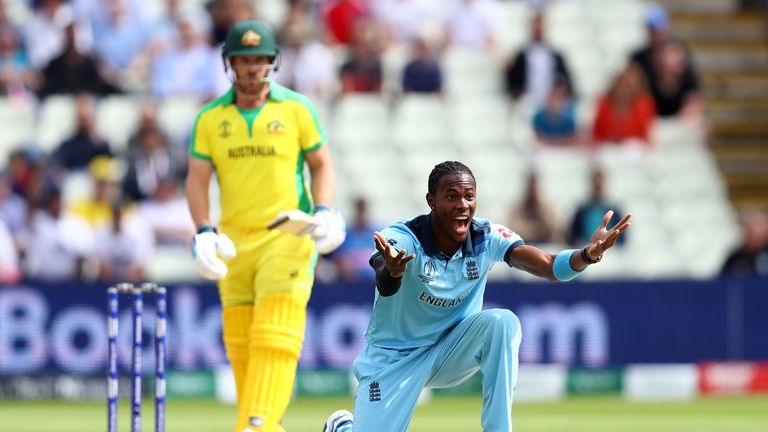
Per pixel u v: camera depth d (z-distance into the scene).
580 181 54.38
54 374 42.97
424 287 20.78
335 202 52.66
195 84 54.38
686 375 45.28
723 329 45.47
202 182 25.22
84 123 50.28
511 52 60.56
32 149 51.69
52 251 46.59
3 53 55.03
